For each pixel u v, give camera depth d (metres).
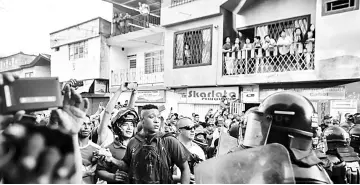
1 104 1.23
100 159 3.03
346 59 8.88
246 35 12.67
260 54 10.91
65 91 1.46
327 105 9.47
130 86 3.98
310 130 1.88
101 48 15.46
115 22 16.09
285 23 11.23
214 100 12.45
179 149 2.74
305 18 10.64
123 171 2.86
